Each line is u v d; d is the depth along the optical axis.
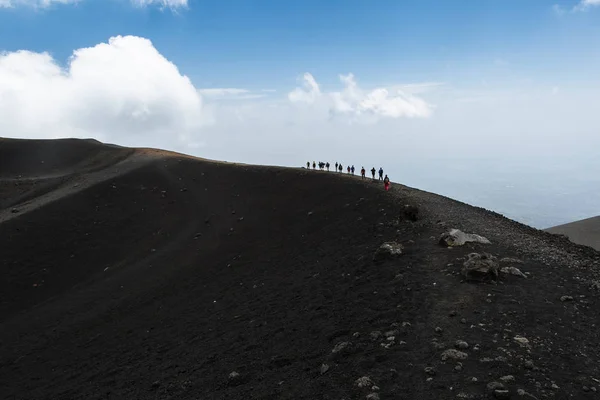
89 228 54.38
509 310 16.09
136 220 57.16
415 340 14.63
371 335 15.52
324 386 13.12
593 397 11.02
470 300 17.08
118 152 92.50
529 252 23.39
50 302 40.12
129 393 18.59
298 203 52.81
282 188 60.41
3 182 72.69
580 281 19.06
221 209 58.53
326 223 41.94
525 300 16.98
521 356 12.89
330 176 59.28
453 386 11.66
